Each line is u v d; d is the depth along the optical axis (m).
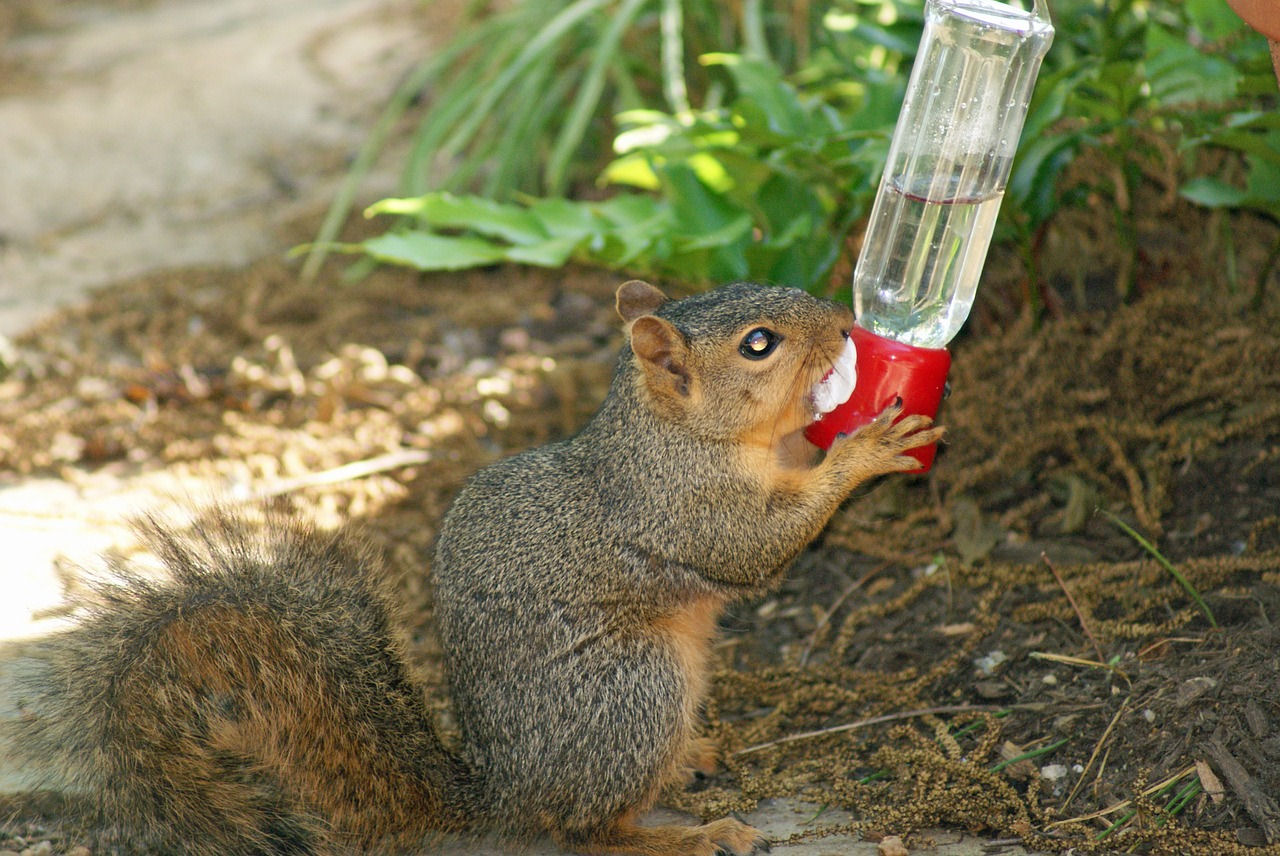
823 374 7.92
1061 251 12.04
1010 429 10.54
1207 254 11.59
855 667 9.25
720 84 16.34
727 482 7.93
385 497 11.77
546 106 17.11
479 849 7.76
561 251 10.55
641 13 17.44
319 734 7.46
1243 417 9.93
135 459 12.64
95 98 20.97
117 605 7.48
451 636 7.95
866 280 8.71
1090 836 7.12
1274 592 8.42
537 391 13.32
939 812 7.49
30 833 7.45
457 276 16.36
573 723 7.57
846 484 7.89
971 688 8.65
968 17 7.70
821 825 7.71
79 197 18.34
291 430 13.07
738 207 11.45
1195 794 7.20
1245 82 9.56
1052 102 10.09
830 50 13.70
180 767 7.09
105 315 15.52
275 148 19.58
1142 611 8.75
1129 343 10.57
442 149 18.38
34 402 13.62
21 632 9.15
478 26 20.02
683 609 8.06
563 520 7.97
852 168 10.55
